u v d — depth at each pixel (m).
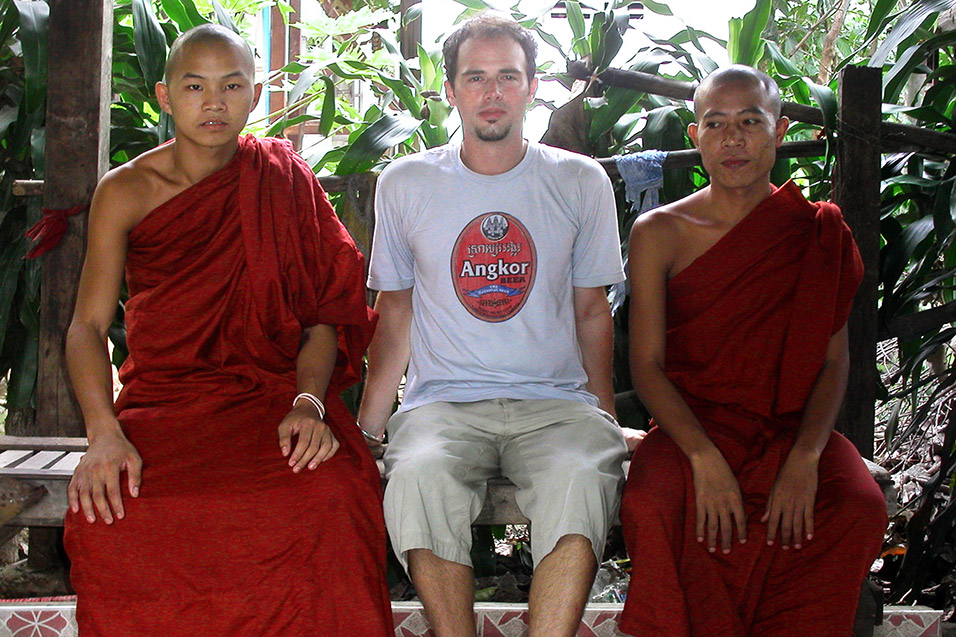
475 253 2.18
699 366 2.18
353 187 2.68
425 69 3.18
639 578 1.91
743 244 2.13
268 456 1.94
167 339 2.08
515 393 2.14
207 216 2.09
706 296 2.15
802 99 3.22
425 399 2.18
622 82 2.84
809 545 1.96
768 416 2.12
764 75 2.18
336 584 1.84
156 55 2.72
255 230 2.08
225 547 1.85
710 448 1.98
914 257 2.86
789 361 2.11
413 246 2.23
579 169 2.25
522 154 2.24
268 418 2.04
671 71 3.42
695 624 1.94
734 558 1.97
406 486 1.89
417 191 2.22
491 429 2.10
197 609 1.84
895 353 4.01
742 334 2.13
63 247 2.46
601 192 2.26
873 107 2.61
